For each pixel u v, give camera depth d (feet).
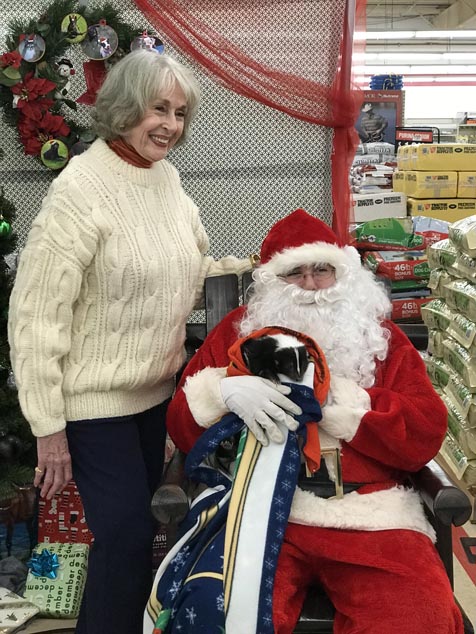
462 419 8.59
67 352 5.27
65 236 5.11
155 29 8.00
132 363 5.53
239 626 4.50
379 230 13.76
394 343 5.84
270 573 4.67
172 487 5.04
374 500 5.22
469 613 6.75
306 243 5.89
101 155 5.46
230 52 8.07
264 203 8.76
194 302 6.18
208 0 7.91
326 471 5.31
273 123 8.51
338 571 4.97
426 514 5.55
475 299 8.23
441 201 17.01
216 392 5.23
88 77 7.89
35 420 5.19
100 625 5.58
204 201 8.70
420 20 48.93
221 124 8.47
